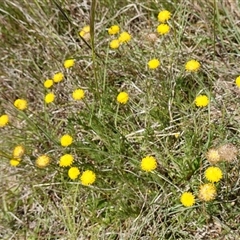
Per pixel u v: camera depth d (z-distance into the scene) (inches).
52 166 28.6
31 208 31.6
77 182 28.6
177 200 27.0
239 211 26.0
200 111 28.9
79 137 31.9
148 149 29.5
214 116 29.6
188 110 30.4
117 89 33.3
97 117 31.3
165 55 33.0
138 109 31.4
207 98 27.1
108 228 28.7
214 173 23.5
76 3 37.4
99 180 29.0
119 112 31.8
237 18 33.0
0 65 38.2
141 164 25.8
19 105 31.7
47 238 30.2
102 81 33.1
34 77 36.3
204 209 25.2
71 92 34.4
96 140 31.6
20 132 34.3
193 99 30.9
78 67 34.2
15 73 38.0
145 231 27.8
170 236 27.0
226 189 25.9
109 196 29.0
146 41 34.1
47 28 36.3
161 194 27.5
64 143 28.0
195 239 26.6
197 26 34.2
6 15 38.4
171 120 30.0
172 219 27.0
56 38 36.4
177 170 28.2
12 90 37.2
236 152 24.0
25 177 31.7
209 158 24.1
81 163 29.6
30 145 33.2
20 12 37.9
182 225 26.9
